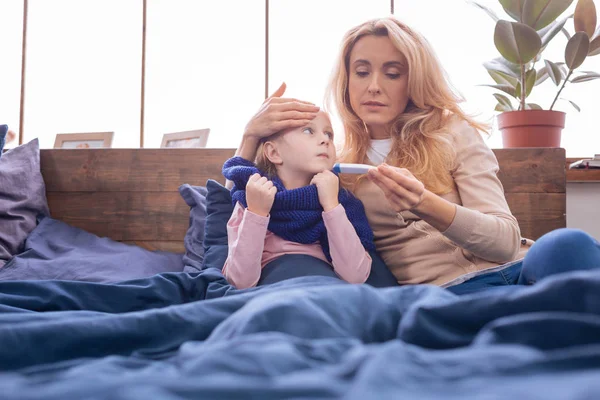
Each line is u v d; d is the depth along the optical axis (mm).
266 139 1569
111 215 2332
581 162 2725
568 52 2443
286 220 1438
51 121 3682
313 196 1438
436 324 615
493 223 1324
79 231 2285
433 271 1422
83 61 3691
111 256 2104
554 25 2428
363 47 1554
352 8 3514
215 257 1672
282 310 640
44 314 857
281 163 1513
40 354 710
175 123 3594
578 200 2822
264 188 1396
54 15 3719
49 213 2348
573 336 486
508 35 2359
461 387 371
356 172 1393
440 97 1563
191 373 433
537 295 563
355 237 1414
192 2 3619
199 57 3604
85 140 3033
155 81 3615
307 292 705
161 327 789
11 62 3746
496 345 494
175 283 1274
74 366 647
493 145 3217
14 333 707
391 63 1542
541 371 400
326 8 3535
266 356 451
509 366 407
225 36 3596
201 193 2221
